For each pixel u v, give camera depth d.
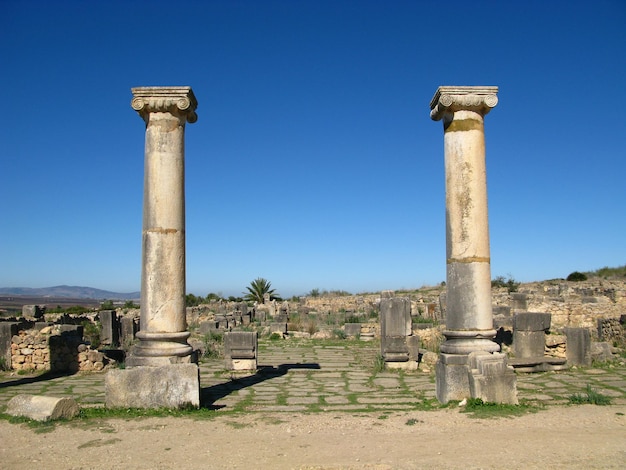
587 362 14.48
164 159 10.02
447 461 6.26
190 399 9.24
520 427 7.69
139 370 9.27
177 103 10.05
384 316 15.28
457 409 8.92
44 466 6.36
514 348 15.23
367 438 7.28
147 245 9.91
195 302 56.53
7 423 8.26
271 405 10.17
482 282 9.85
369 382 13.12
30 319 25.88
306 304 46.59
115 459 6.56
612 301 30.34
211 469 6.17
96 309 39.41
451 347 9.74
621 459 6.25
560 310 26.39
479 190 10.02
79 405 9.29
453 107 10.16
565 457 6.33
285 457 6.53
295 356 18.83
